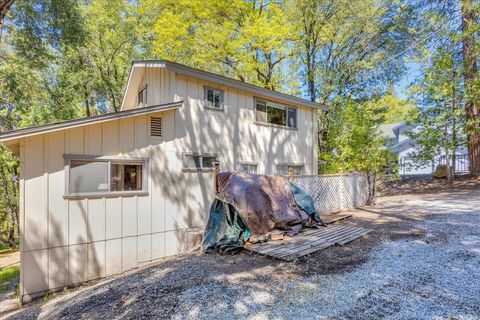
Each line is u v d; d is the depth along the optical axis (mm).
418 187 13445
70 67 13336
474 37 11086
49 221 5375
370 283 3381
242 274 3859
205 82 8422
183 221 7453
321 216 7555
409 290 3154
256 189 5852
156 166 7012
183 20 12805
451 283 3293
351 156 10367
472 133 11531
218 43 12812
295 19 13734
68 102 13195
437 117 12148
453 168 13031
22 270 5090
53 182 5438
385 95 15977
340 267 3980
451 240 4953
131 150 6555
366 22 13906
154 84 8406
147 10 13688
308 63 15734
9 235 13430
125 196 6379
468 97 11062
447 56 11383
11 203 13273
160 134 7141
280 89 15922
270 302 3004
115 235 6184
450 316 2592
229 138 8984
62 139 5562
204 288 3426
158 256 6859
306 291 3232
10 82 9820
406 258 4203
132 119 6598
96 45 14773
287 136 10914
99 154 6035
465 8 10336
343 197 8859
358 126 10305
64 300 4289
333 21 14109
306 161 11672
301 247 4820
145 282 3854
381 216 7504
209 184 8133
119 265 6211
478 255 4168
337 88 15922
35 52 10070
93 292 4098
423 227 5988
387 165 11117
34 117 11242
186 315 2809
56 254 5430
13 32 9703
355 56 15305
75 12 10641
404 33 13812
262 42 12609
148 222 6750
